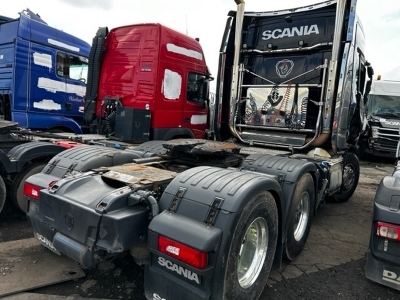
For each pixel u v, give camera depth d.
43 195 2.50
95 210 2.14
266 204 2.42
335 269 3.26
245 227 2.15
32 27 6.95
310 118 4.99
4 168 3.68
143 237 2.23
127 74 6.25
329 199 5.89
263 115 5.28
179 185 2.31
